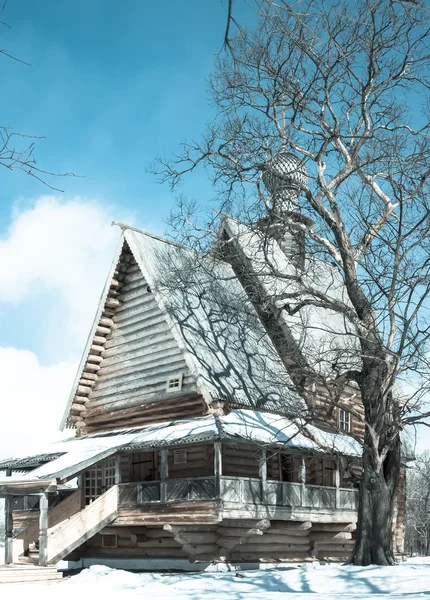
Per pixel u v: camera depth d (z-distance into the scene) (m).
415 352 21.39
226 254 32.03
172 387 26.77
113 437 27.34
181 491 23.89
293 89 23.66
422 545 68.12
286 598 14.96
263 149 24.03
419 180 22.38
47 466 25.31
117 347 29.48
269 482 24.91
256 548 25.88
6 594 17.88
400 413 22.84
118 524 25.55
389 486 22.75
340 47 22.42
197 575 21.41
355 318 22.75
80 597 16.72
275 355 29.80
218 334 28.28
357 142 23.47
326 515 27.03
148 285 27.84
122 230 29.22
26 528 27.94
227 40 7.75
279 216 23.91
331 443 28.03
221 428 23.48
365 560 21.83
